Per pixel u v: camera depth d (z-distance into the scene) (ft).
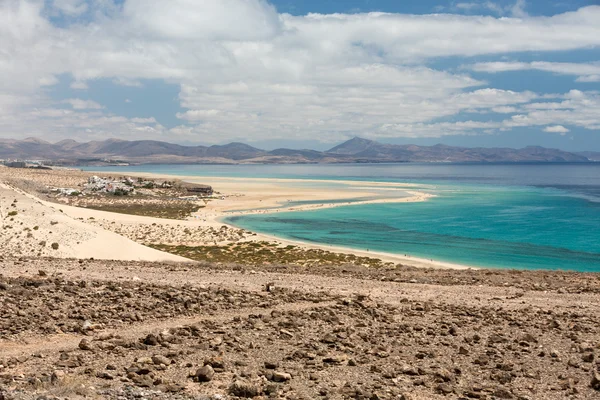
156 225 304.71
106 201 525.75
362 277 113.91
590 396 43.39
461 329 67.05
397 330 65.46
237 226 347.15
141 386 40.63
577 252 248.52
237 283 95.40
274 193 620.90
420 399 40.88
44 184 653.71
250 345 54.39
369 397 40.45
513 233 310.86
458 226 343.46
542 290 102.47
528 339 62.23
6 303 67.97
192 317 67.82
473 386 44.60
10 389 37.27
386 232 318.45
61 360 46.85
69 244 156.76
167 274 102.99
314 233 314.35
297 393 40.83
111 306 70.38
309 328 63.98
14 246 147.33
